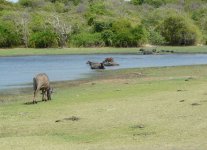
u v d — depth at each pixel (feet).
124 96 82.58
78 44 326.65
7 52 268.00
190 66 164.25
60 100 82.69
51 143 49.06
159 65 174.29
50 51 279.28
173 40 354.13
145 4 524.52
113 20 357.61
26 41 314.55
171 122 56.39
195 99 73.05
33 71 153.89
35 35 313.94
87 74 141.59
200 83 100.27
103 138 50.65
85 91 95.96
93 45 330.13
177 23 350.84
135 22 381.60
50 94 84.74
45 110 70.79
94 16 377.30
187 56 233.55
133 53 264.11
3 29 308.81
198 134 49.73
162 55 242.78
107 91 92.84
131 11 451.94
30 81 123.65
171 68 156.35
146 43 343.05
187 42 353.72
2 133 55.57
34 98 82.43
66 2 507.30
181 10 473.26
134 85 102.68
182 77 120.78
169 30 353.31
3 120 63.36
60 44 324.60
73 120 60.95
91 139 50.42
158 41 350.64
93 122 59.06
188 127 53.21
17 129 57.41
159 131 52.31
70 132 54.34
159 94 82.38
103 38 334.03
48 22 335.88
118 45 333.01
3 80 126.00
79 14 406.41
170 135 50.14
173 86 95.96
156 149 44.32
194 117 58.39
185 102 70.23
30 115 66.80
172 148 44.32
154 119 58.75
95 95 86.84
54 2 510.17
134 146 46.09
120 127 55.42
